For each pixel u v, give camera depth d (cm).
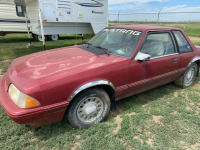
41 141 230
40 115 203
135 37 297
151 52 304
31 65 250
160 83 345
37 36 1238
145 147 222
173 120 281
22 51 796
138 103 330
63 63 251
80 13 920
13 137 236
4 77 281
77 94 229
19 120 193
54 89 205
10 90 220
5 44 1030
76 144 228
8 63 586
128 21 1286
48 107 205
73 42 1149
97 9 966
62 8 864
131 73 274
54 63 251
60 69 230
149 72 299
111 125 264
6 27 1125
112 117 288
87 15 947
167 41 339
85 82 227
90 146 219
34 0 846
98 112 263
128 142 231
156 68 308
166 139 238
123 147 221
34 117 200
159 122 278
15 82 212
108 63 251
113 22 1341
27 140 232
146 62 289
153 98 355
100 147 221
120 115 294
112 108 305
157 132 252
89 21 964
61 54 294
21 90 196
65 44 1052
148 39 301
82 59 266
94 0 938
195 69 417
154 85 333
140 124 268
